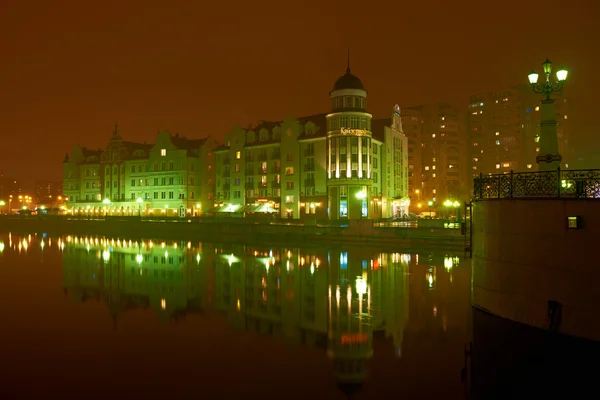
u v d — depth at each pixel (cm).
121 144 12369
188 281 3238
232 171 10231
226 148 10362
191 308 2392
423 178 14975
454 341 1736
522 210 1700
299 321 2078
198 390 1341
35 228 11206
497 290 1823
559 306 1568
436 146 14850
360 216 8275
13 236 8569
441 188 14688
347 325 1978
